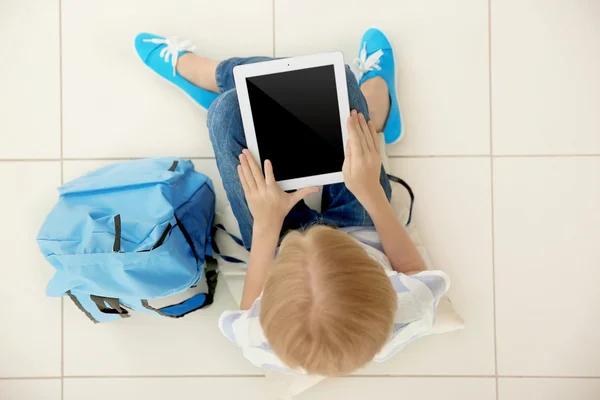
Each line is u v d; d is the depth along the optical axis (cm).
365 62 123
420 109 128
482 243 128
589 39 127
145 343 126
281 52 128
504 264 128
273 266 72
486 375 127
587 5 127
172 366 126
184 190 110
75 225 101
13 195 128
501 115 128
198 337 126
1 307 127
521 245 128
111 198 104
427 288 85
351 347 65
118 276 102
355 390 127
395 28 128
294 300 66
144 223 100
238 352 126
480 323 128
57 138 128
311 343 64
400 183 117
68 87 128
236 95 100
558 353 128
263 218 94
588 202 128
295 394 118
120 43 128
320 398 127
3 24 127
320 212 116
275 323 67
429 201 128
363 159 92
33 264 127
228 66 114
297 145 96
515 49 128
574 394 128
